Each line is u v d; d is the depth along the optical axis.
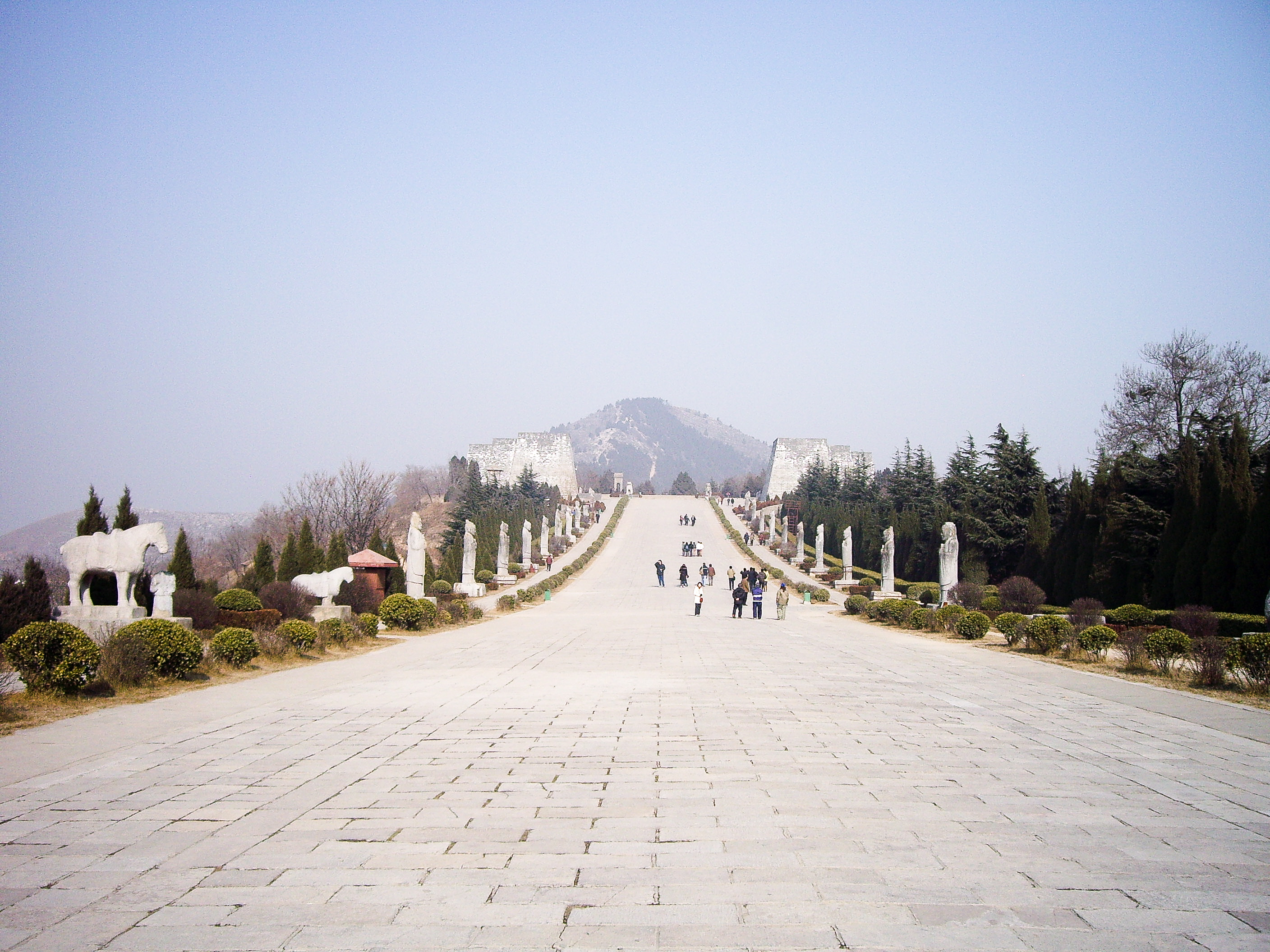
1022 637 24.30
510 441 129.75
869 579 61.34
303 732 11.86
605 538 89.38
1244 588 27.97
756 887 6.36
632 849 7.13
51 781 9.29
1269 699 15.27
